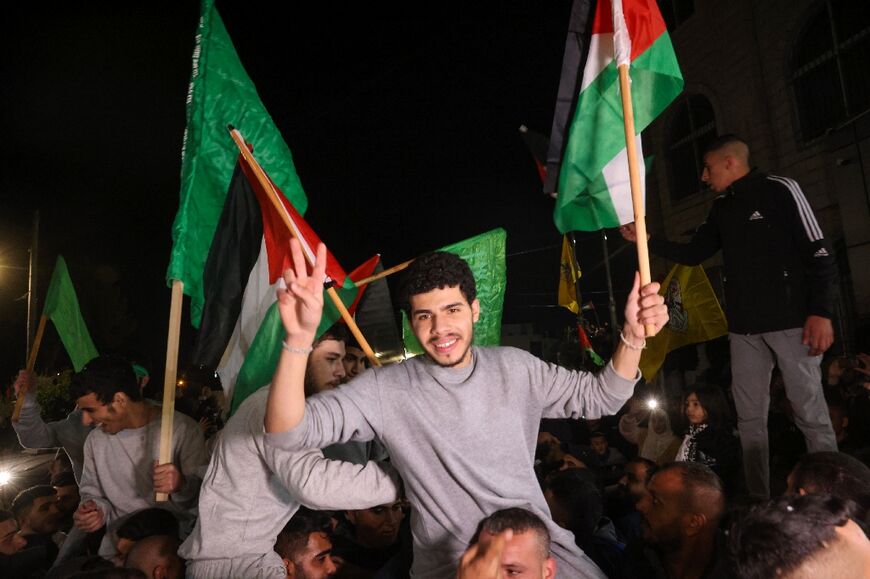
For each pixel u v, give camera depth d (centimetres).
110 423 363
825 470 237
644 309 233
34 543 440
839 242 1103
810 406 340
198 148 343
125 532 317
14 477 721
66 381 1162
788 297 342
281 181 355
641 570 309
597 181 297
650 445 603
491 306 421
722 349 930
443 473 229
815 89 1177
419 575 234
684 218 1481
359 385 239
